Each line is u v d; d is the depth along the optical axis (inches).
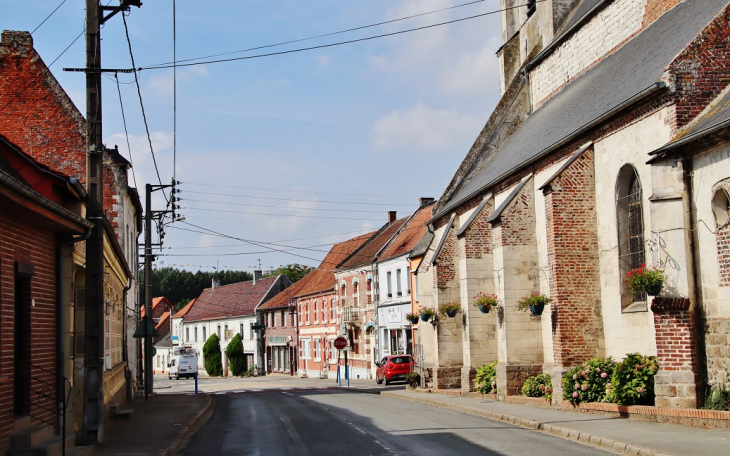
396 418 718.5
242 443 567.8
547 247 775.1
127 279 1050.7
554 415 653.9
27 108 993.5
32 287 466.6
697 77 589.6
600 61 983.6
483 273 1016.2
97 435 535.8
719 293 530.3
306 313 2536.9
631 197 685.3
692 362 545.6
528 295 875.4
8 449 410.0
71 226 483.2
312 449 514.3
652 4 869.2
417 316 1318.9
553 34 1180.5
